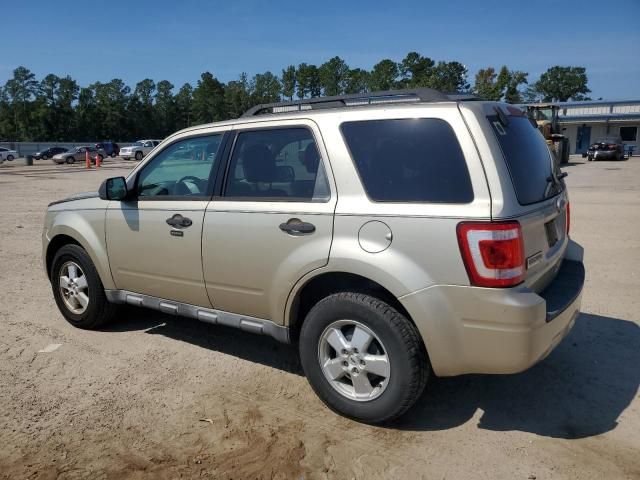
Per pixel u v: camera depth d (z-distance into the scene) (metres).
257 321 3.83
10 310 5.66
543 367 4.21
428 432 3.37
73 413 3.60
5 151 48.94
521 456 3.11
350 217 3.27
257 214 3.66
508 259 2.90
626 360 4.30
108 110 115.56
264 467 3.04
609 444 3.21
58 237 5.09
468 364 3.06
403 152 3.22
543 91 119.44
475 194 2.98
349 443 3.25
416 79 97.25
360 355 3.34
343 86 111.06
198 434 3.36
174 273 4.19
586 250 7.97
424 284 3.04
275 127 3.73
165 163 4.33
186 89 136.50
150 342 4.80
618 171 24.66
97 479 2.94
